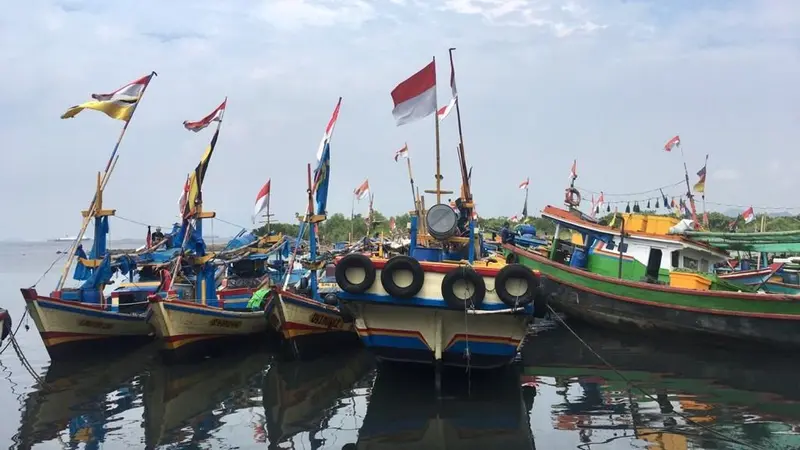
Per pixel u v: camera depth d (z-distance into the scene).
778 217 50.19
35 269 65.88
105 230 18.19
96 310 16.30
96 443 9.91
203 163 18.08
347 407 11.85
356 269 12.56
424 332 12.77
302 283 20.53
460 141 15.69
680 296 18.14
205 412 11.63
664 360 16.30
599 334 20.36
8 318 14.65
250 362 16.16
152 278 20.22
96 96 17.86
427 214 14.12
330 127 18.62
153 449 9.62
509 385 13.45
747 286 20.22
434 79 15.02
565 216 23.44
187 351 15.62
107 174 18.05
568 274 21.03
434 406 11.84
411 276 12.18
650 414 11.27
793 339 16.38
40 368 15.55
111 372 15.01
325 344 16.94
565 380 13.98
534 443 9.76
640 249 21.70
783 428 10.44
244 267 21.42
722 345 17.61
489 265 13.63
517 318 12.38
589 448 9.52
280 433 10.36
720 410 11.55
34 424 10.92
